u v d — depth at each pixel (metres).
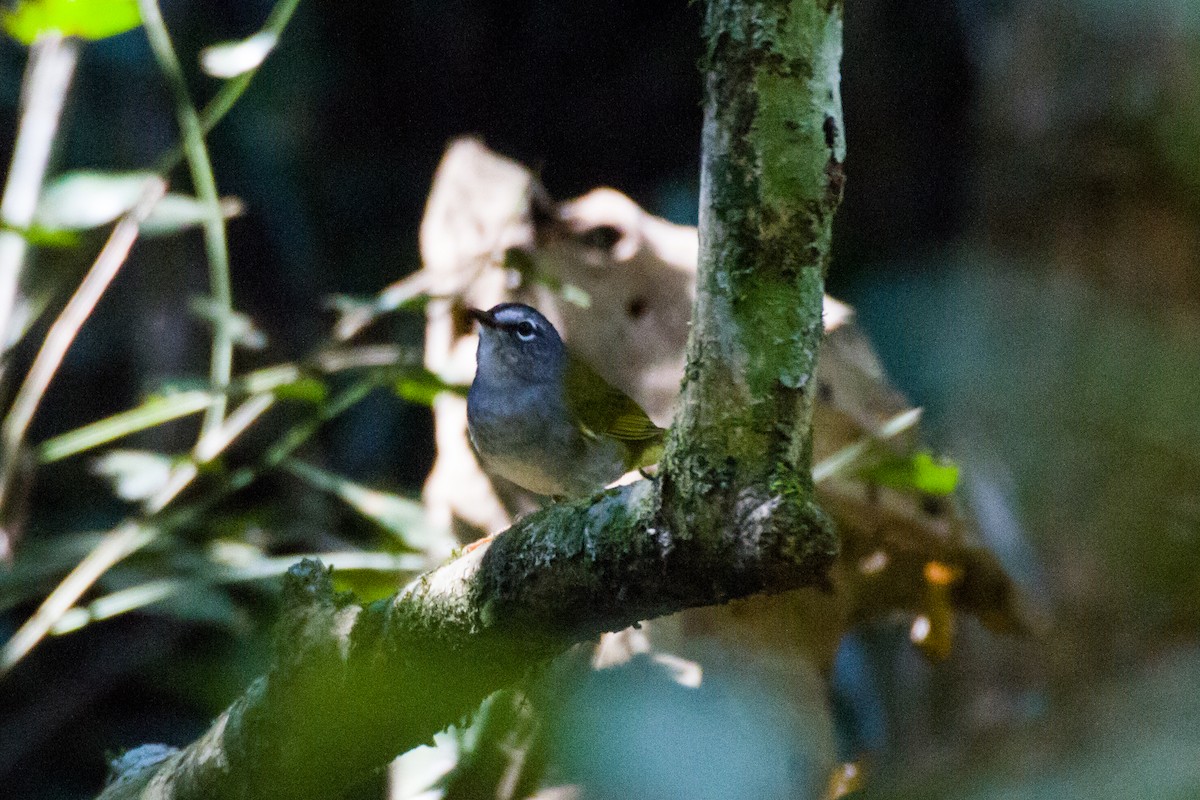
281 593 5.56
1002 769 9.41
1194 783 8.58
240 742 5.66
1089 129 10.83
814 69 4.06
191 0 15.77
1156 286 10.62
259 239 16.14
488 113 17.56
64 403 14.82
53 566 10.41
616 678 8.39
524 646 5.04
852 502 8.43
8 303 9.76
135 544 9.02
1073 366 10.89
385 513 8.93
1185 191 10.53
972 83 14.96
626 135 17.33
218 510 14.43
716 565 4.13
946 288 13.89
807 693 8.52
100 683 14.52
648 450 8.27
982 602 9.38
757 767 8.24
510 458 8.36
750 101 4.04
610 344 8.97
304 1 16.66
